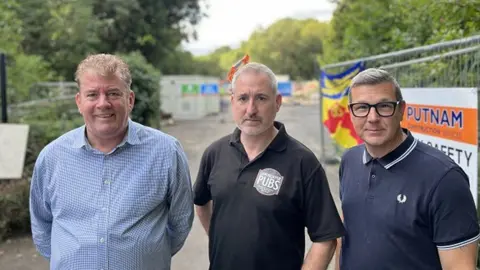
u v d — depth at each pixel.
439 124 3.49
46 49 17.12
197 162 10.63
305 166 2.36
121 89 2.40
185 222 2.63
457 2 4.23
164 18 27.55
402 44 6.86
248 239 2.38
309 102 41.06
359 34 8.82
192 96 26.08
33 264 4.83
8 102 7.98
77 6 18.80
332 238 2.29
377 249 2.12
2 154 5.73
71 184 2.41
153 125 16.31
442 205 1.96
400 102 2.16
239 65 2.77
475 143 3.00
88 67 2.37
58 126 7.37
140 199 2.39
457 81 3.95
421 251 2.04
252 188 2.40
